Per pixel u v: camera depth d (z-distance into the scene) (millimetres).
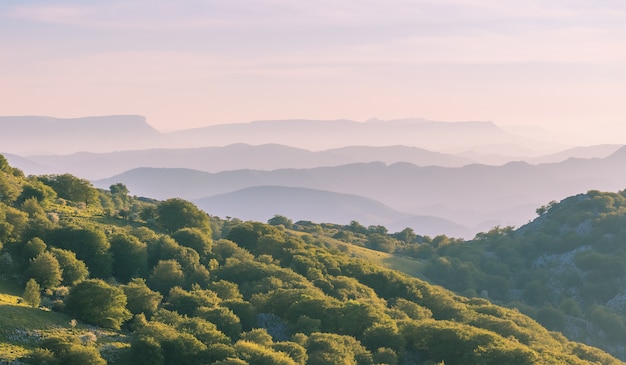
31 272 157750
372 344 160375
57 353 114625
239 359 122125
